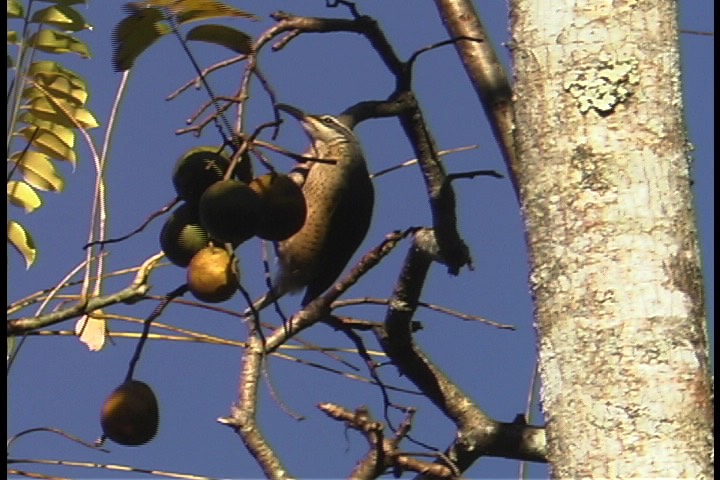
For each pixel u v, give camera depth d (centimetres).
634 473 426
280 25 527
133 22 501
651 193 449
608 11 467
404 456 578
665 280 441
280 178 501
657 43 465
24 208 611
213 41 512
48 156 616
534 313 455
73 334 552
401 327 611
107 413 504
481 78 632
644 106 458
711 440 431
